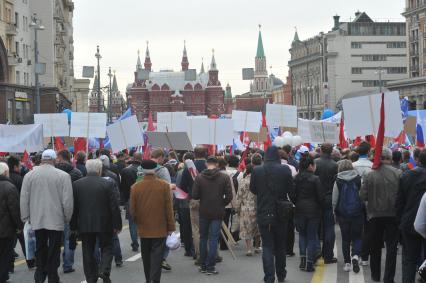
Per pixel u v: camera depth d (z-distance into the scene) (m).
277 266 11.14
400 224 9.48
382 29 140.12
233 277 11.90
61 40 86.06
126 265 13.32
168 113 22.61
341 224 11.96
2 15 58.75
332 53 139.00
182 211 14.38
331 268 12.60
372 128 14.38
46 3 76.50
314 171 12.71
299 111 158.88
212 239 12.12
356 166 12.48
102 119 20.53
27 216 10.66
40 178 10.62
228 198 12.14
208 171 12.15
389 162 10.89
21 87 63.16
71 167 12.70
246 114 23.23
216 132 21.33
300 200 12.16
